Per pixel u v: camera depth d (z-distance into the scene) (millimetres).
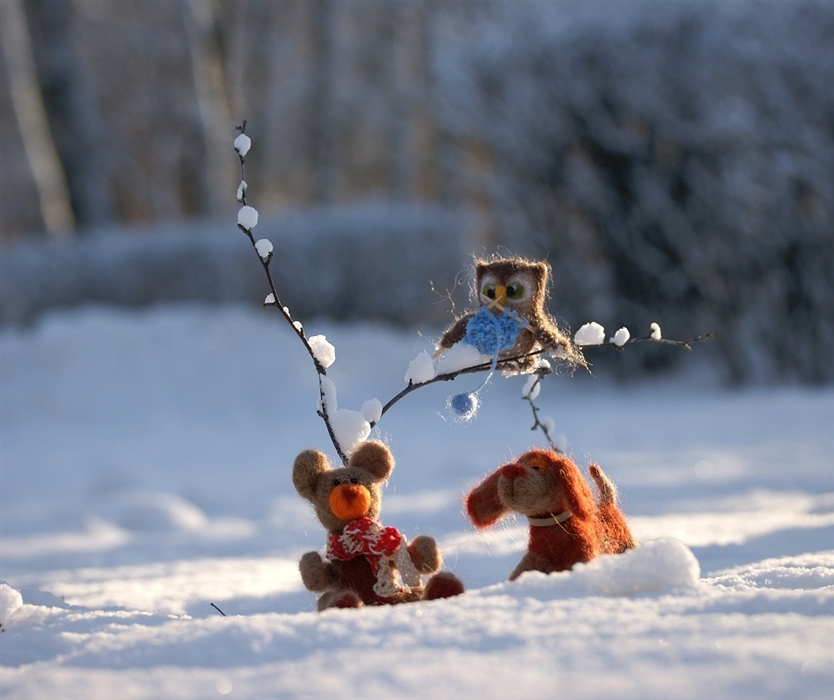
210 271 22688
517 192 19219
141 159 39375
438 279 23750
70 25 26234
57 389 18156
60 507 11156
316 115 38250
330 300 23000
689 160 17750
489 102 19344
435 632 2283
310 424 17484
